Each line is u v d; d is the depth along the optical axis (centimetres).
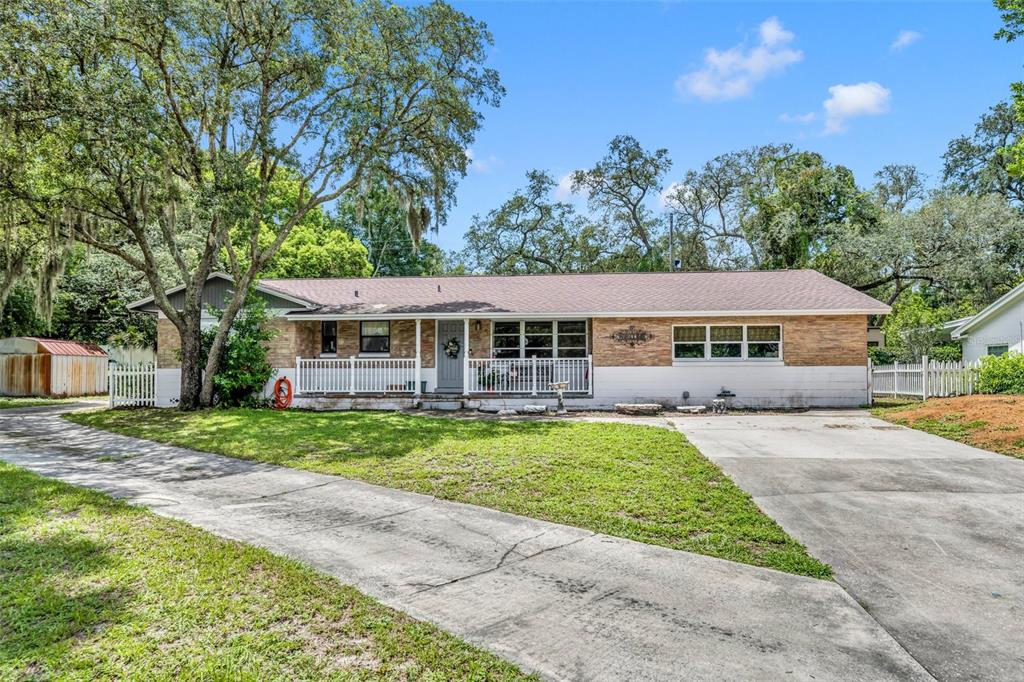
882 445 1049
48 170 1420
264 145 1595
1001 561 515
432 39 1684
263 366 1728
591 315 1725
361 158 1720
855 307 1641
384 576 478
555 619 404
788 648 367
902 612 420
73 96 1231
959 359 2284
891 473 836
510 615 409
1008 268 2669
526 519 639
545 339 1877
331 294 2020
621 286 1997
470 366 1798
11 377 2466
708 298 1795
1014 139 3394
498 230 4091
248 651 348
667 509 664
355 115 1641
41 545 523
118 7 1262
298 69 1548
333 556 523
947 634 388
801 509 670
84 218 1596
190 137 1552
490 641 370
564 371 1778
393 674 328
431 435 1151
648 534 591
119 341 2733
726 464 895
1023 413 1163
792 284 1906
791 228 3155
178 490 764
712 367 1714
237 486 788
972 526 607
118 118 1254
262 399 1762
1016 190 3416
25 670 323
